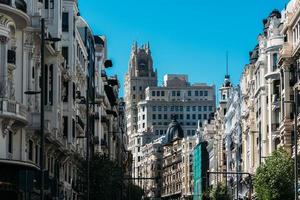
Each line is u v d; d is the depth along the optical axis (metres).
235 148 165.12
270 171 85.69
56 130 74.44
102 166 89.94
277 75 114.00
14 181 60.75
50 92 77.44
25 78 64.31
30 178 38.00
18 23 61.81
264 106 120.38
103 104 141.75
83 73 106.56
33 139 67.56
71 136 88.75
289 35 103.00
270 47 116.00
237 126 161.62
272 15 120.31
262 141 120.50
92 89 122.69
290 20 101.31
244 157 146.62
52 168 78.00
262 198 86.19
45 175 45.34
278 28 116.69
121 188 101.75
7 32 59.53
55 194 71.56
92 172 88.75
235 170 165.38
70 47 91.44
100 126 133.38
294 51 98.56
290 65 102.25
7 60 60.12
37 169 64.50
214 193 167.75
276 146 113.62
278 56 110.81
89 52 117.00
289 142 101.31
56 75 77.81
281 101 104.44
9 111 58.41
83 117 108.00
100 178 88.81
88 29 115.75
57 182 74.44
